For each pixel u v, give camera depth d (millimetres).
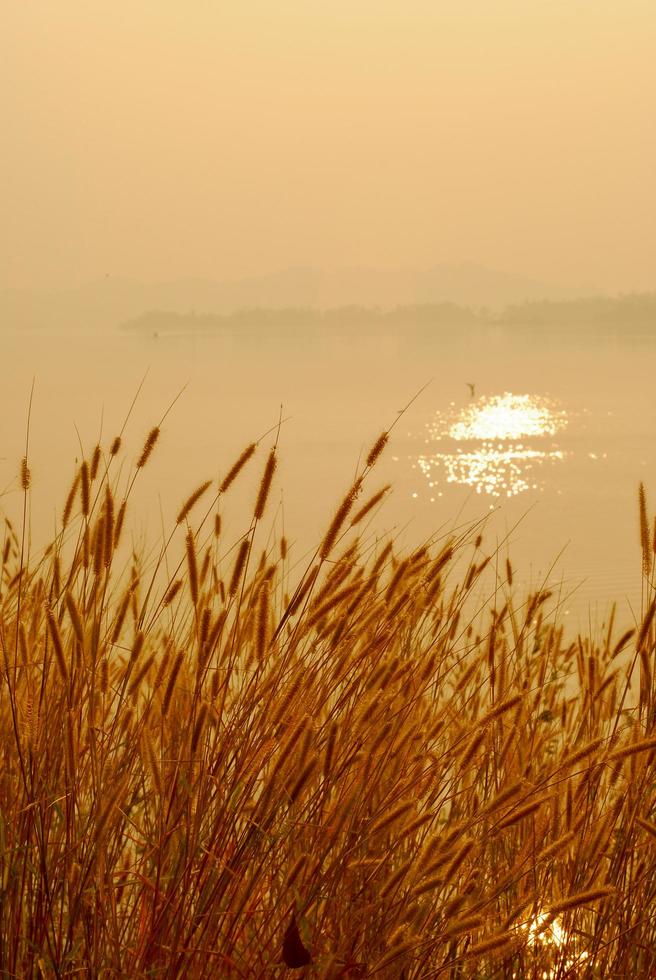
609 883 5727
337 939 5098
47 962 4758
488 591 11852
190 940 4887
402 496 95125
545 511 83938
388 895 5094
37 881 4953
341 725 5301
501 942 4777
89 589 5812
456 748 5484
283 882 5164
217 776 5137
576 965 5570
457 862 4574
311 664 5324
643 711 6090
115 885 5105
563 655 7820
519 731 6324
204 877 5074
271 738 5082
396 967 4949
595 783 5742
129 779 5230
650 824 5281
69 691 5031
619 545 60375
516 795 4973
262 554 6168
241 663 5727
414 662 5570
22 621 6258
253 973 4980
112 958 4887
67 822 4984
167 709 5004
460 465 126250
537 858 5184
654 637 6227
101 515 5395
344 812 5008
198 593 5539
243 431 171375
